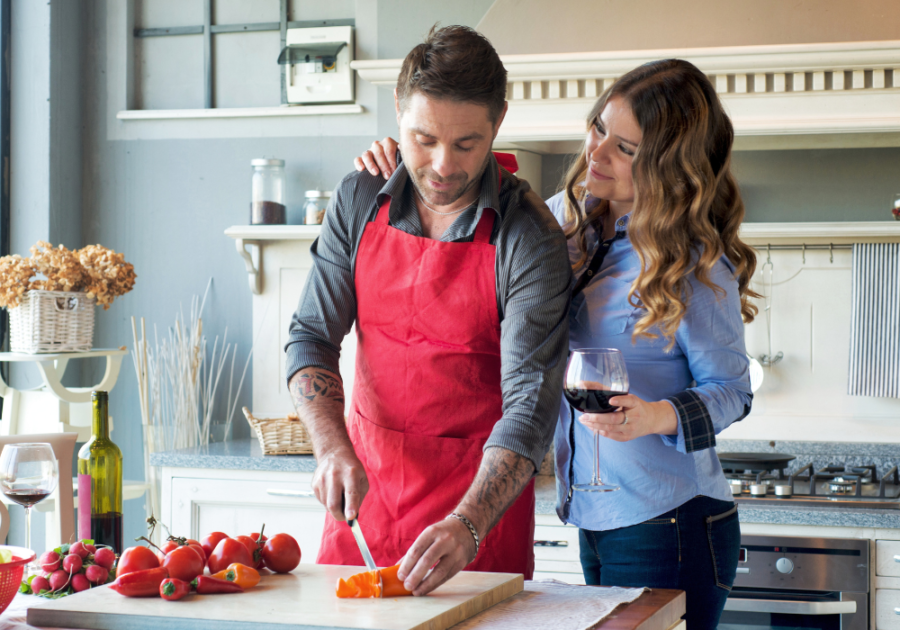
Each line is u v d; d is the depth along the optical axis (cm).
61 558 122
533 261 138
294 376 145
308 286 154
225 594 110
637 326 146
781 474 279
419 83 125
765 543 239
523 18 277
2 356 284
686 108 145
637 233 148
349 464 126
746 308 167
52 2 332
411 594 108
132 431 344
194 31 344
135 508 343
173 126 345
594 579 162
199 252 342
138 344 315
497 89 129
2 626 104
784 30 263
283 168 326
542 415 129
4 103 331
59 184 337
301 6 337
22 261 283
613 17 271
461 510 116
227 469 279
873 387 291
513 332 136
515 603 112
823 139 294
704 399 143
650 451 149
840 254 299
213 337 339
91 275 294
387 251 148
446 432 145
